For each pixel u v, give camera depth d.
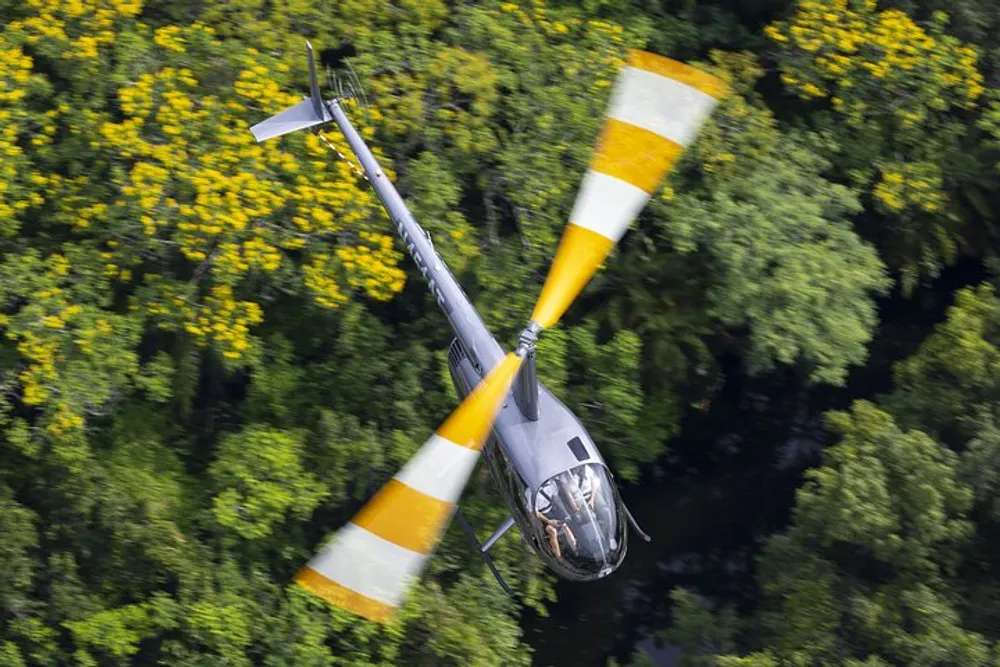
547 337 56.97
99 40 57.59
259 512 54.03
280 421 59.34
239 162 55.72
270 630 53.81
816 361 63.12
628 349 57.28
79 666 55.09
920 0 65.50
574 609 65.88
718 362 66.12
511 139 60.44
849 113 62.72
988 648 51.53
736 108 60.47
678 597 58.22
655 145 37.34
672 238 57.41
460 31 61.75
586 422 58.62
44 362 53.16
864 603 51.84
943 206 62.72
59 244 58.31
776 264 59.59
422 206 57.25
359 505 60.47
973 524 53.62
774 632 56.28
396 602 30.16
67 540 56.00
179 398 58.38
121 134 55.56
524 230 58.25
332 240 56.91
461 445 33.84
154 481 56.59
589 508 38.75
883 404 59.25
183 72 57.53
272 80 58.34
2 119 55.66
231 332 54.75
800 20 62.31
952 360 56.62
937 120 65.31
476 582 56.31
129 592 56.78
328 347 61.69
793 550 55.94
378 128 59.25
